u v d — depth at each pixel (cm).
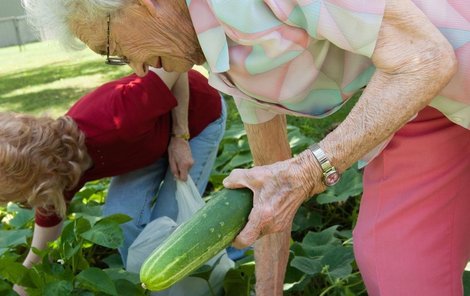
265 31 191
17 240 345
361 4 180
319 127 544
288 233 260
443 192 216
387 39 182
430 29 181
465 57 194
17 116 292
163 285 189
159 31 209
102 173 328
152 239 318
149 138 330
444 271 215
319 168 186
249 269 304
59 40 226
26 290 299
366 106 184
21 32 1958
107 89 327
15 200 291
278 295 269
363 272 230
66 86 991
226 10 190
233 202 193
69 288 281
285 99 214
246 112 244
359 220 233
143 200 351
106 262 355
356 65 210
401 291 217
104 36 213
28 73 1161
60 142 295
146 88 321
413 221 216
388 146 222
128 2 203
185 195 339
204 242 189
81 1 204
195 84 361
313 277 323
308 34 195
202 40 201
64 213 302
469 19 194
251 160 424
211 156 372
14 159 273
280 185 189
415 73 180
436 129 217
